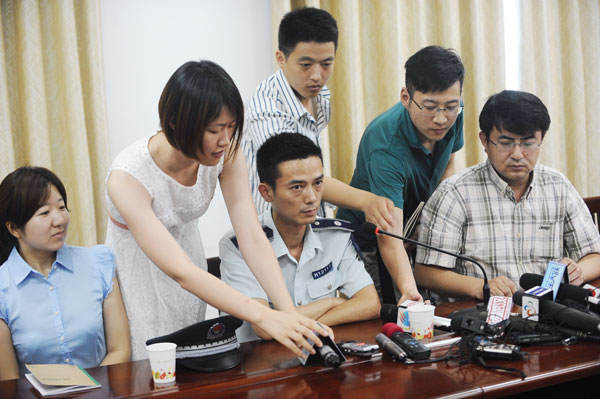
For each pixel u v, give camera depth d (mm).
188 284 1563
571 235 2479
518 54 3969
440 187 2436
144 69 3188
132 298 1913
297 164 1918
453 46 3691
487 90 3871
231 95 1454
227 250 2031
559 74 4090
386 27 3523
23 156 2932
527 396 1677
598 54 4168
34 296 1814
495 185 2395
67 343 1821
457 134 2611
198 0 3258
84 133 2941
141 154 1715
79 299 1851
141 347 1915
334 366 1494
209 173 1782
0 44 2809
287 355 1620
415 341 1576
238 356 1562
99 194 3021
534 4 3953
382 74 3562
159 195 1741
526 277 2016
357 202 2232
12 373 1767
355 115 3438
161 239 1618
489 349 1526
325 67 2256
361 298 2004
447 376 1430
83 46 2990
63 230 1826
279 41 2299
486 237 2400
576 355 1544
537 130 2256
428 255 2398
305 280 2064
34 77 2865
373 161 2459
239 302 1523
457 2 3705
